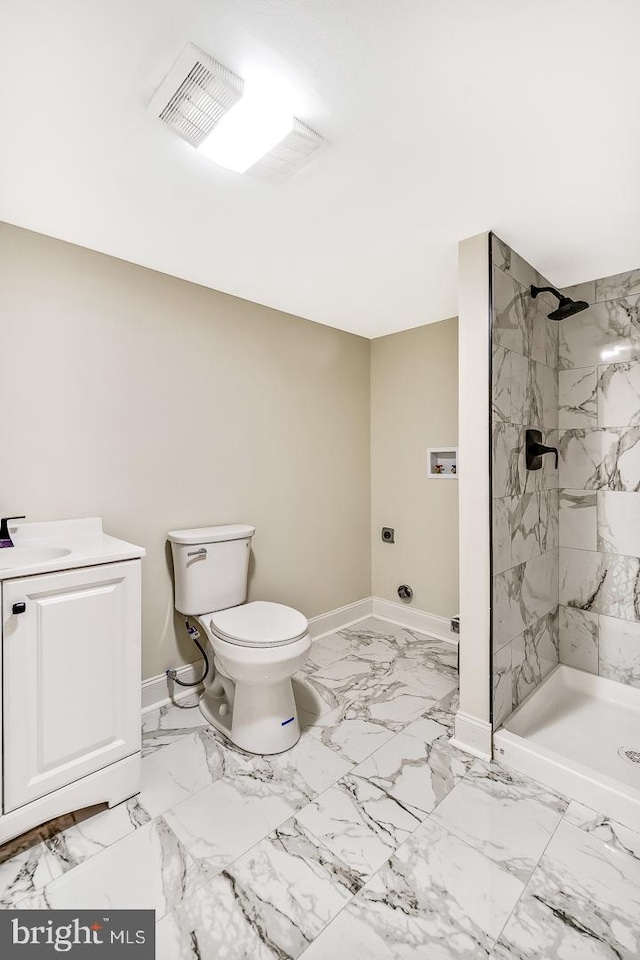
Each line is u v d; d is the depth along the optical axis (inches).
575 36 37.1
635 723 82.0
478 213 64.9
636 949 42.7
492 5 34.7
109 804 58.9
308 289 93.2
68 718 55.6
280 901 46.9
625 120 46.6
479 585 71.1
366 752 71.4
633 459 87.0
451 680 94.8
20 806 52.0
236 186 57.9
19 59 39.0
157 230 68.9
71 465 73.4
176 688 87.2
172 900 46.9
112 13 35.1
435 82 41.9
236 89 42.3
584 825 57.4
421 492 120.1
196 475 90.4
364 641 114.9
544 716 84.3
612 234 71.4
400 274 85.6
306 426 112.8
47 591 53.5
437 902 47.0
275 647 68.5
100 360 76.4
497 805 60.6
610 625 90.4
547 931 44.3
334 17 35.7
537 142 50.0
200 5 34.5
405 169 54.7
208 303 91.4
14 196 59.8
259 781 64.5
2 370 66.4
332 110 45.2
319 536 117.3
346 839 54.6
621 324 87.8
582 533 93.7
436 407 116.1
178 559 83.7
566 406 95.4
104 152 51.1
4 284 66.4
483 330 70.0
